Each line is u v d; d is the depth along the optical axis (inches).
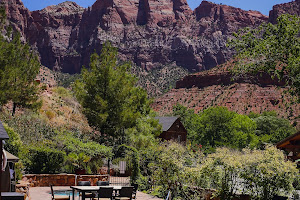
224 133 3097.9
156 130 1534.2
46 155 764.0
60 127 1039.6
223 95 6033.5
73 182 753.0
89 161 889.5
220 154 555.5
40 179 716.0
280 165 514.6
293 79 640.4
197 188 605.9
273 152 532.1
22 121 938.1
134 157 786.8
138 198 620.7
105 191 466.9
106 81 1112.2
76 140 883.4
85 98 1109.7
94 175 776.9
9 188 421.4
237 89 5999.0
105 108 1093.8
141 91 1472.7
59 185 735.7
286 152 1003.9
